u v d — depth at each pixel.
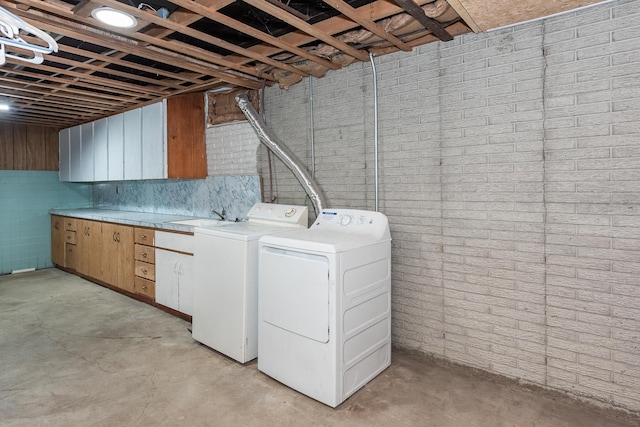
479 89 2.39
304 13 2.33
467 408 2.11
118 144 4.61
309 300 2.20
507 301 2.34
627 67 1.92
